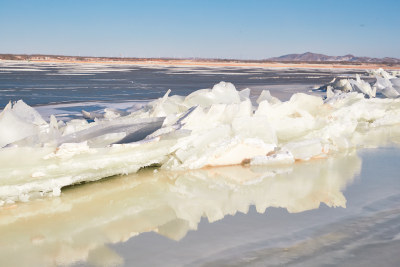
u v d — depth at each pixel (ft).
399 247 9.17
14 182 13.76
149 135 17.40
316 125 22.15
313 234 10.13
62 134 17.52
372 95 40.96
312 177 16.40
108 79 99.96
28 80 90.27
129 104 42.55
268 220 11.36
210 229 10.75
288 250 9.18
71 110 37.29
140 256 9.19
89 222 11.66
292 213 11.95
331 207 12.43
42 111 36.40
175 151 18.01
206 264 8.61
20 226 11.43
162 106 21.30
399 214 11.54
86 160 15.40
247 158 18.85
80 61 418.51
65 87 69.67
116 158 16.28
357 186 14.93
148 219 11.77
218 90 22.49
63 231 10.98
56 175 14.62
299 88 70.54
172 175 16.85
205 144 18.24
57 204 13.34
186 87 71.26
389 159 19.69
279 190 14.60
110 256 9.28
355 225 10.69
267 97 26.37
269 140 19.21
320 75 152.66
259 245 9.53
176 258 8.99
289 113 22.36
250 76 130.41
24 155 13.91
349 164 18.69
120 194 14.33
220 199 13.62
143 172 17.22
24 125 15.53
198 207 12.83
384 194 13.79
